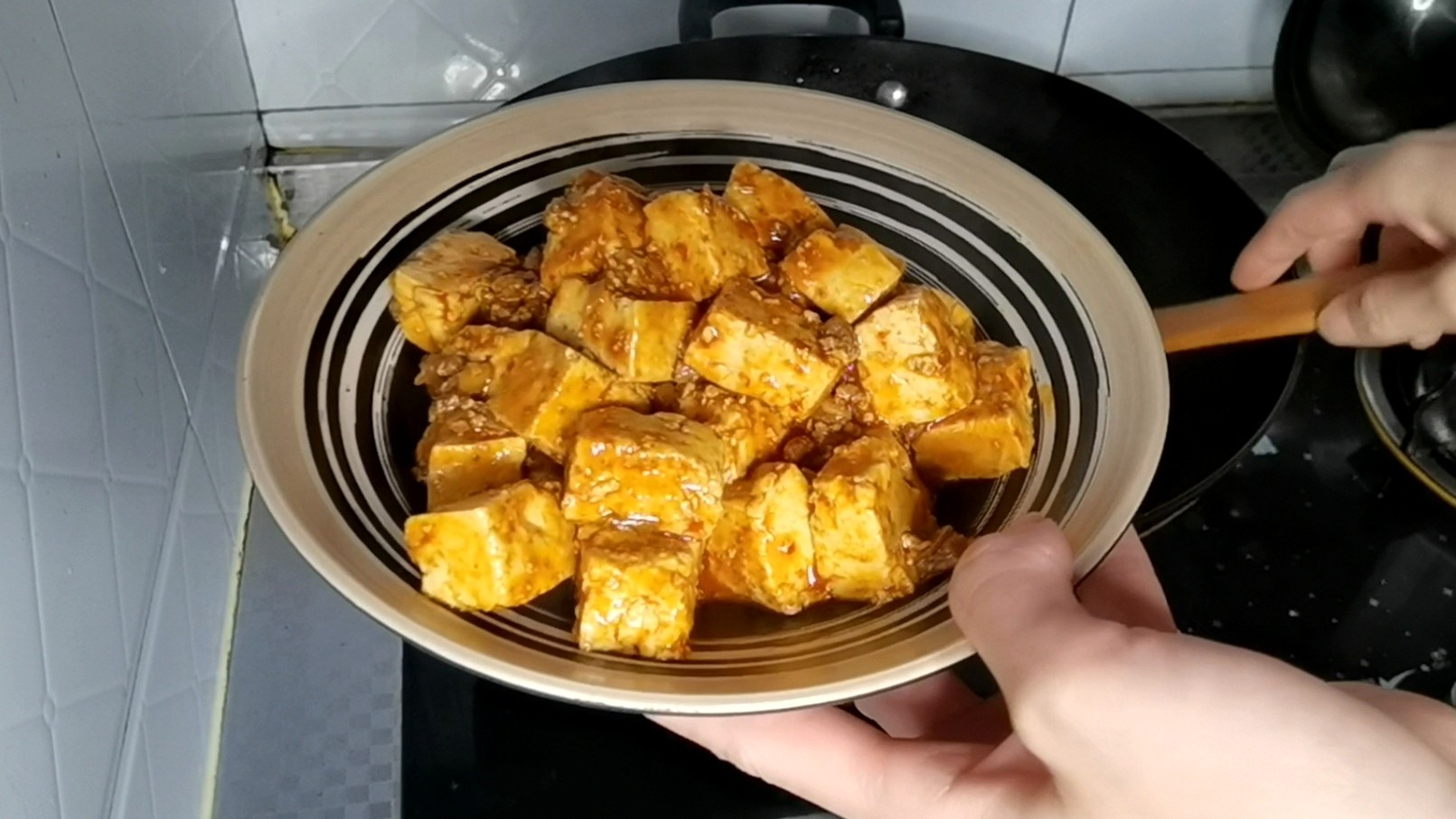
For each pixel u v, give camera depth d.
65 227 0.20
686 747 0.23
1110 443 0.22
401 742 0.23
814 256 0.24
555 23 0.34
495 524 0.20
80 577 0.20
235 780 0.25
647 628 0.20
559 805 0.23
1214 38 0.37
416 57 0.34
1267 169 0.39
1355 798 0.13
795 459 0.23
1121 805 0.15
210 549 0.27
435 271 0.24
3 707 0.17
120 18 0.24
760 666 0.19
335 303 0.23
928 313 0.23
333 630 0.27
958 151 0.26
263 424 0.20
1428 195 0.23
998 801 0.17
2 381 0.18
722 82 0.27
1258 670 0.14
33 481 0.18
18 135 0.19
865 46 0.32
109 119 0.23
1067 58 0.38
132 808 0.21
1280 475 0.29
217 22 0.31
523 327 0.24
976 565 0.17
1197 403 0.26
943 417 0.23
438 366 0.24
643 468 0.21
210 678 0.26
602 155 0.27
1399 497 0.29
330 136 0.36
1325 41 0.34
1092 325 0.24
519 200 0.26
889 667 0.18
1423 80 0.34
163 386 0.25
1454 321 0.24
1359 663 0.26
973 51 0.35
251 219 0.33
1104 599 0.21
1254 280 0.28
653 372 0.23
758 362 0.22
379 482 0.22
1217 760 0.13
